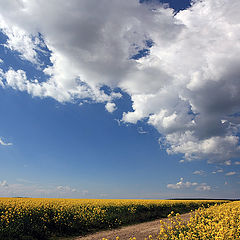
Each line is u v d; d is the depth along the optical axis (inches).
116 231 619.5
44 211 657.0
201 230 369.1
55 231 584.7
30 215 603.2
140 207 997.2
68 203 911.7
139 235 526.9
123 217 808.9
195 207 1347.2
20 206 657.6
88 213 723.4
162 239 382.3
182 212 1112.8
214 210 595.5
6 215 541.0
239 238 312.2
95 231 633.0
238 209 584.4
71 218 668.7
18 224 531.8
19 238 484.7
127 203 1059.9
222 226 352.5
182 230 412.5
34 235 521.0
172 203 1270.9
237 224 370.6
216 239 303.3
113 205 943.0
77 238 548.1
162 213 1019.9
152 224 711.1
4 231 480.7
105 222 721.0
